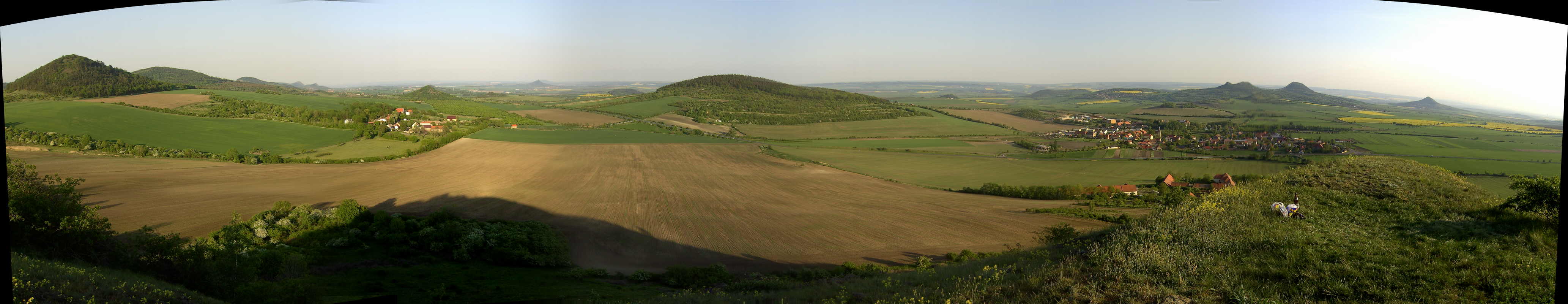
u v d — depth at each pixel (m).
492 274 27.23
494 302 21.50
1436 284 8.95
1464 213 13.05
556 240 37.41
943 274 15.59
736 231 43.25
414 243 31.94
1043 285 11.15
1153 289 9.83
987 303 10.80
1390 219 13.32
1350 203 15.34
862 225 44.88
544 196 55.91
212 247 21.77
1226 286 9.61
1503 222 11.60
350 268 26.53
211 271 17.59
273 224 34.78
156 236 18.23
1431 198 15.07
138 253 17.97
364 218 36.53
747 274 29.61
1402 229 12.33
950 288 12.30
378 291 22.69
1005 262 16.06
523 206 50.50
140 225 38.59
